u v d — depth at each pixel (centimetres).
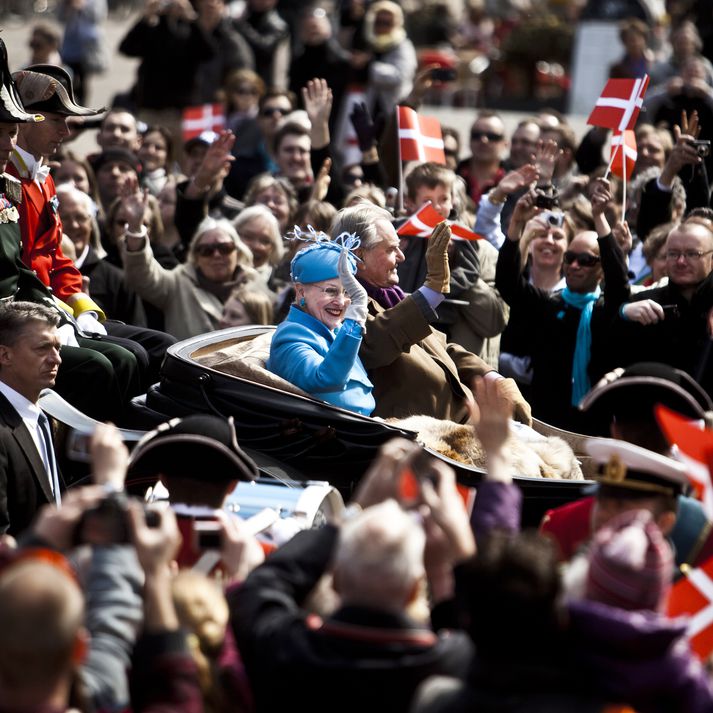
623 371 1284
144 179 2672
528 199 1880
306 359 1491
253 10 4175
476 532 973
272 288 2181
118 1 6600
